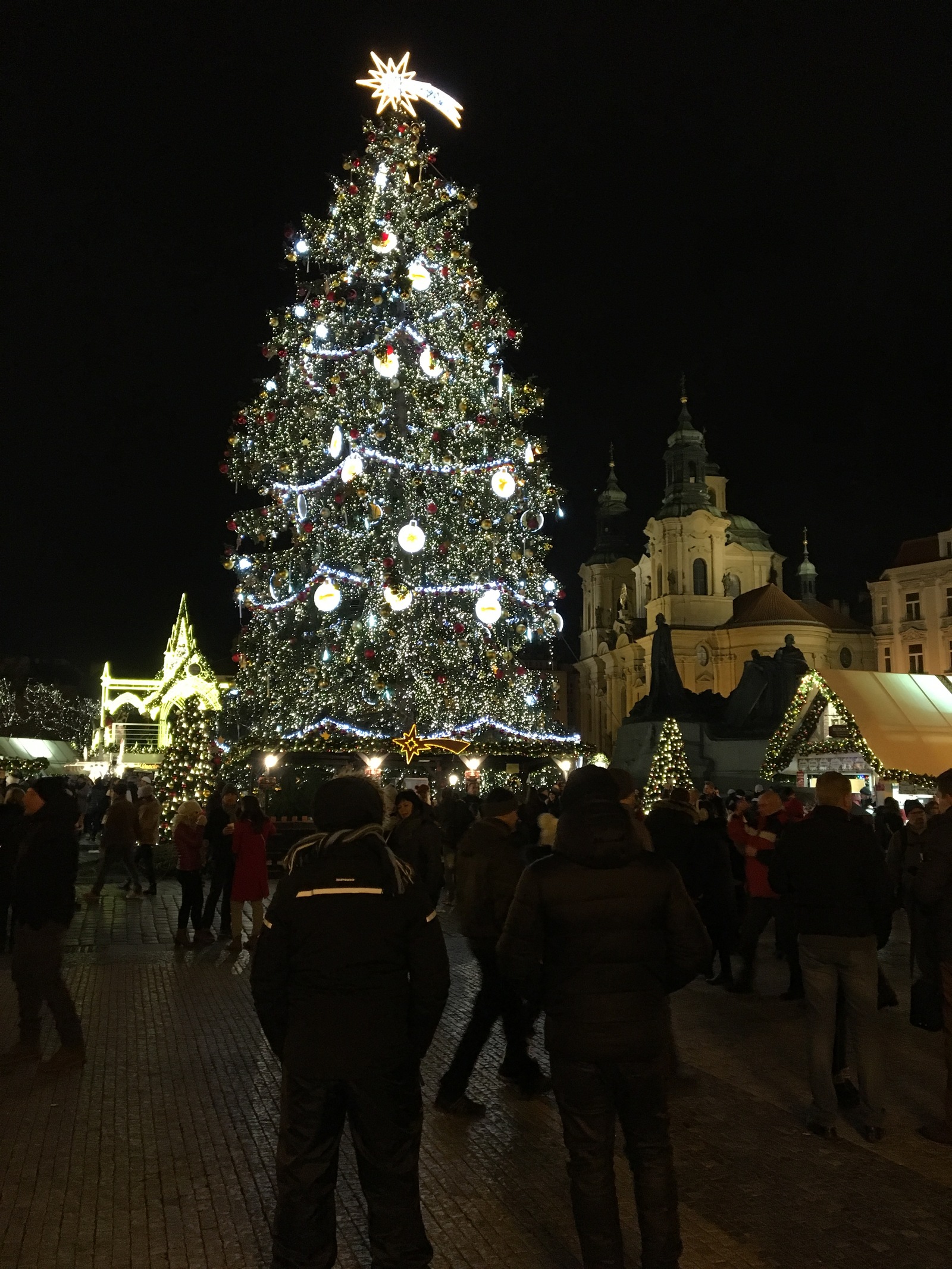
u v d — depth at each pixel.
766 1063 8.01
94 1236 4.88
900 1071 7.87
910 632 71.56
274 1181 5.55
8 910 13.21
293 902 4.05
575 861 4.34
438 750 26.36
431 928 4.11
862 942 6.36
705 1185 5.56
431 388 27.59
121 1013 9.43
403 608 23.97
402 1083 4.02
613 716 84.06
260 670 28.25
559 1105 4.28
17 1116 6.58
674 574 75.75
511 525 28.73
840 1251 4.78
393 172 29.36
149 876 18.44
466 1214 5.17
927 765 20.75
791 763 24.41
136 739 49.56
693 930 4.30
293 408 28.36
